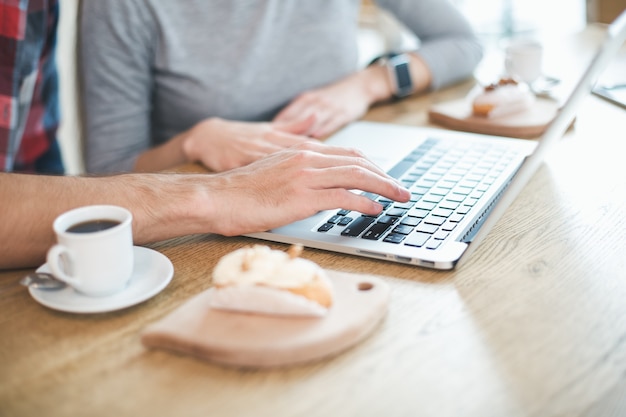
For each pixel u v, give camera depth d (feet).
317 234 2.92
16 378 2.14
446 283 2.56
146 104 4.95
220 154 4.04
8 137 4.50
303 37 5.34
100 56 4.66
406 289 2.53
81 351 2.26
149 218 2.89
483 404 1.92
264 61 5.16
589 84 3.54
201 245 2.99
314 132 4.42
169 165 4.49
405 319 2.34
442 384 2.01
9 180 2.86
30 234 2.76
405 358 2.13
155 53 4.86
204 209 2.93
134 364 2.17
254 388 2.03
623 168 3.56
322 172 3.01
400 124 4.62
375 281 2.45
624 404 1.99
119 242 2.46
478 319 2.32
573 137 4.08
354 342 2.20
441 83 5.33
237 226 2.96
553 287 2.50
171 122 5.16
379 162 3.77
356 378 2.05
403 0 5.82
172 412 1.94
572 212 3.11
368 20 9.28
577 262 2.67
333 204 2.94
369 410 1.91
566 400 1.93
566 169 3.61
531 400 1.93
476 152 3.83
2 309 2.54
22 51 4.39
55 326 2.41
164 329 2.22
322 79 5.51
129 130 4.83
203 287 2.63
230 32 5.01
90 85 4.74
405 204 3.15
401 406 1.93
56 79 4.77
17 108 4.52
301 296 2.24
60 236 2.42
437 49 5.41
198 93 4.97
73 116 5.09
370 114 4.91
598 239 2.85
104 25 4.61
